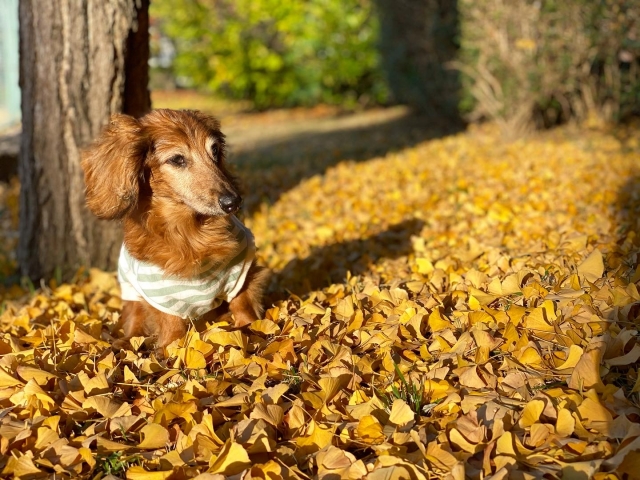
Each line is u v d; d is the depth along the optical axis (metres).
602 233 1.41
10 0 4.08
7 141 3.12
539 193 1.89
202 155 1.15
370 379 0.96
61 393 0.97
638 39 2.59
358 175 2.50
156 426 0.86
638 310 1.00
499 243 1.47
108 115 1.57
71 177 1.59
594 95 2.88
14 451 0.85
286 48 4.93
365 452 0.84
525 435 0.81
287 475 0.79
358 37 4.76
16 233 2.15
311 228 1.89
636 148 2.40
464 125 3.52
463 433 0.81
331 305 1.22
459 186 2.12
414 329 1.05
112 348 1.12
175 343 1.09
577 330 0.96
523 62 2.75
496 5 2.72
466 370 0.91
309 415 0.88
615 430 0.79
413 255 1.50
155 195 1.13
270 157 3.13
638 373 0.86
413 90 3.73
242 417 0.89
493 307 1.11
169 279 1.11
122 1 1.52
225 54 4.83
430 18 3.39
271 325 1.12
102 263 1.63
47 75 1.55
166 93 6.15
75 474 0.82
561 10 2.61
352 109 4.90
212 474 0.77
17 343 1.12
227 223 1.15
